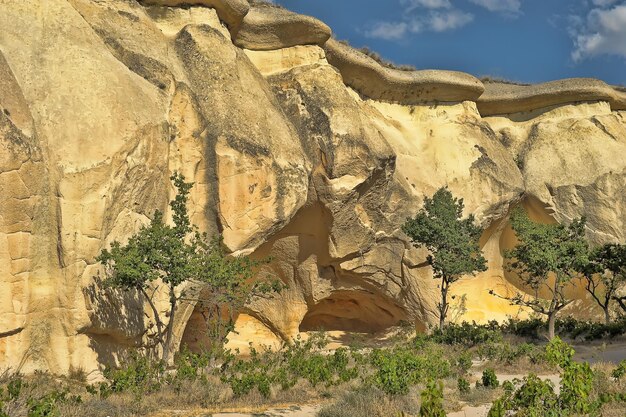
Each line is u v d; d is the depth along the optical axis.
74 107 14.22
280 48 22.19
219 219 17.58
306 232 20.45
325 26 21.97
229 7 20.19
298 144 19.55
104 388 10.41
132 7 18.03
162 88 16.95
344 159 20.06
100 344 13.62
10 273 12.48
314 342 19.67
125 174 14.47
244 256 16.89
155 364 12.41
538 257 18.56
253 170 17.91
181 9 19.55
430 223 20.12
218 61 18.86
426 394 7.55
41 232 13.11
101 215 13.64
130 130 14.77
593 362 14.96
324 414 9.29
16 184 12.66
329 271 21.38
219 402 10.36
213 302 14.72
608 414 8.94
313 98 20.94
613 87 29.84
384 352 15.19
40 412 8.19
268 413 9.73
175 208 14.14
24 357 12.57
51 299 13.03
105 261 12.98
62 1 15.80
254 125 18.47
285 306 20.84
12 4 15.05
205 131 17.66
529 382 8.45
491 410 7.92
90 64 15.08
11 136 12.73
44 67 14.52
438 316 22.75
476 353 16.44
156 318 13.22
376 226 21.89
